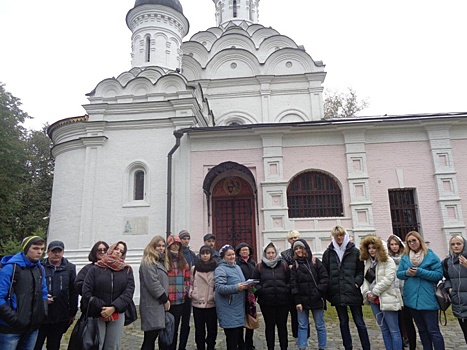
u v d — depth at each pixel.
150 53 21.38
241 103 20.52
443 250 13.12
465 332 5.49
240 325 5.98
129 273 5.43
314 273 6.35
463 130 14.07
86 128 15.30
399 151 14.09
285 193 13.97
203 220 14.08
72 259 13.86
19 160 21.23
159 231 13.97
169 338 5.75
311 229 13.66
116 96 15.88
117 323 5.28
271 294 6.27
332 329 8.47
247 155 14.55
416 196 13.73
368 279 6.34
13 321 4.55
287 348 6.83
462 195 13.52
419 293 5.63
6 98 21.39
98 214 14.36
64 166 15.37
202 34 24.23
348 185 13.91
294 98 20.36
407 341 6.90
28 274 4.82
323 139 14.48
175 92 15.76
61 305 5.52
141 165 14.80
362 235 13.34
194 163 14.60
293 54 20.78
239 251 6.98
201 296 6.43
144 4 21.66
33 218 25.05
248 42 22.91
